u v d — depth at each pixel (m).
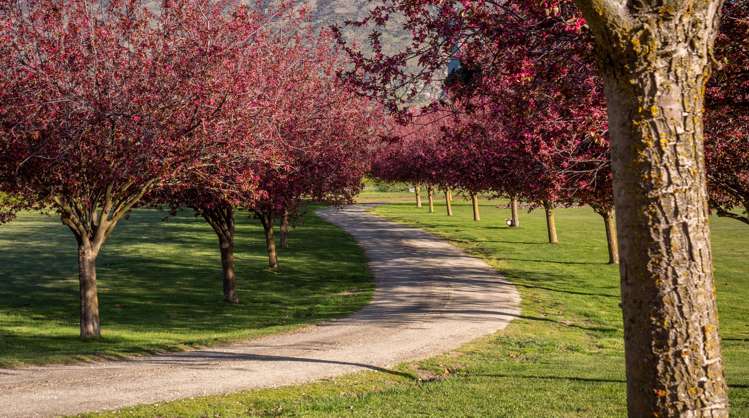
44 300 28.05
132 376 13.98
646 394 3.91
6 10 16.70
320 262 38.81
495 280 31.58
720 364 3.87
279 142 22.12
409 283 31.12
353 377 13.99
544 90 12.37
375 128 38.38
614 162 4.11
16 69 16.34
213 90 17.47
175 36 17.89
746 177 15.11
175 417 10.92
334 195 35.47
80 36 17.22
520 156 19.78
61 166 17.17
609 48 4.02
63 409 11.29
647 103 3.92
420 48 11.91
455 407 10.48
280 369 14.77
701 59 3.97
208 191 22.70
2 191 17.91
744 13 10.76
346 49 12.62
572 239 48.56
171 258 40.47
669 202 3.87
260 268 36.53
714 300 3.90
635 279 3.96
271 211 32.25
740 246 42.28
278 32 26.00
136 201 19.98
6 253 43.47
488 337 19.02
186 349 17.69
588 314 23.66
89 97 16.56
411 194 123.56
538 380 12.69
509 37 10.66
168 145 17.31
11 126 16.09
